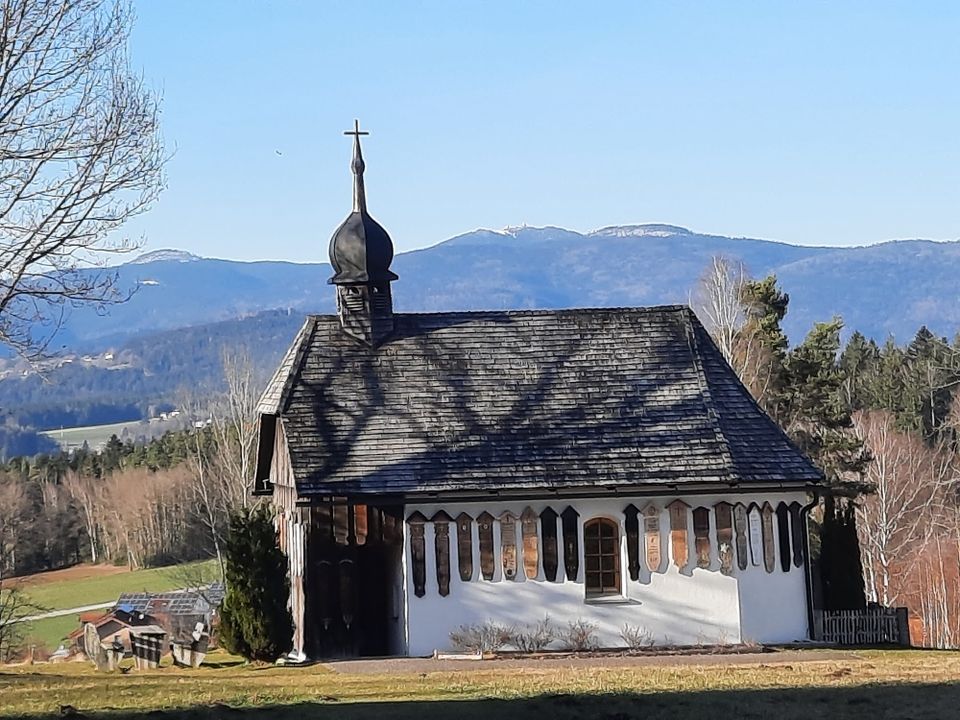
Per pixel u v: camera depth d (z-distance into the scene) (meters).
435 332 43.19
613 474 39.69
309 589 39.06
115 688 31.48
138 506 107.38
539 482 39.38
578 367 42.62
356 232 43.19
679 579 39.72
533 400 41.66
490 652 38.47
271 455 46.31
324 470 39.28
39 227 31.58
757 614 39.94
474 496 39.22
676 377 42.50
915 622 87.50
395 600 39.25
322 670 35.78
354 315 43.00
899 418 109.31
